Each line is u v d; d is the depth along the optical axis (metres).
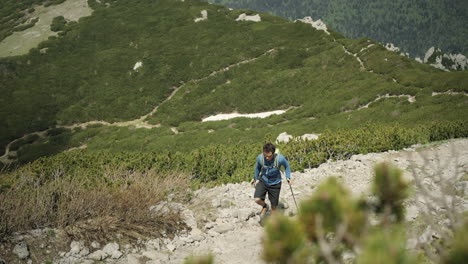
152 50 72.50
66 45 75.56
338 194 1.63
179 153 13.22
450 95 37.88
